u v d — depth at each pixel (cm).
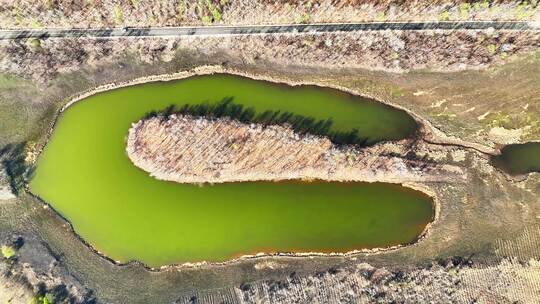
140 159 6278
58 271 6162
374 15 6184
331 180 6259
